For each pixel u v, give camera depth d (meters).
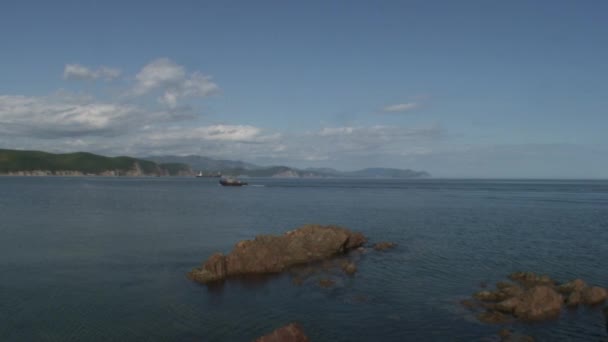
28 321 23.48
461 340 21.45
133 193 142.75
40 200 103.38
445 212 86.50
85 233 52.25
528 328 22.88
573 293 26.88
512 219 73.50
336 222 68.50
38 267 35.03
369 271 35.03
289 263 36.78
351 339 21.59
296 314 24.86
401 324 23.45
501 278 33.03
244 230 57.34
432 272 34.78
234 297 27.86
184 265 36.38
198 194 144.75
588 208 97.56
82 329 22.53
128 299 27.30
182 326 23.02
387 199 128.25
